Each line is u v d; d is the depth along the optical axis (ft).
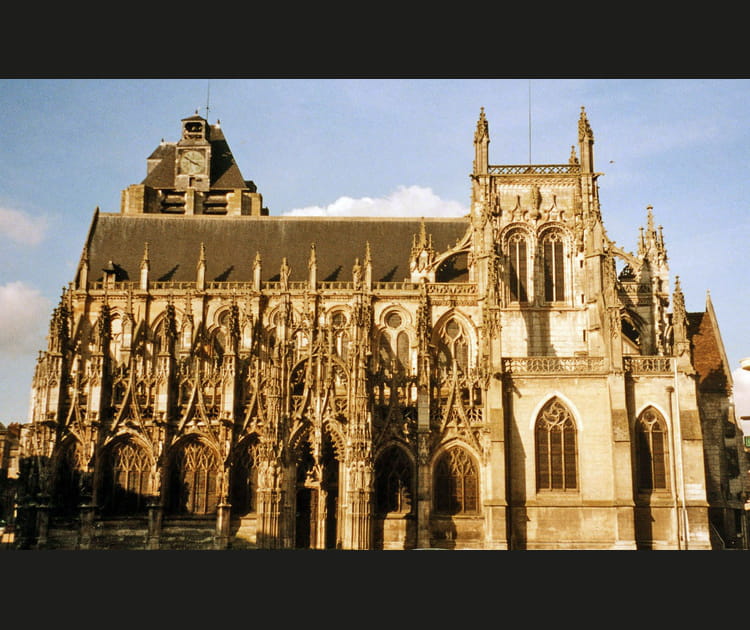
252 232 398.21
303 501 298.35
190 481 304.30
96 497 299.58
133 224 400.88
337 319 364.79
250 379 315.58
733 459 321.32
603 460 287.48
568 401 291.99
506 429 291.79
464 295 358.64
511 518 285.84
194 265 387.75
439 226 397.80
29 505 295.89
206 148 486.79
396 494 296.51
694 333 351.05
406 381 313.53
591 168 351.25
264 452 290.76
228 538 295.69
